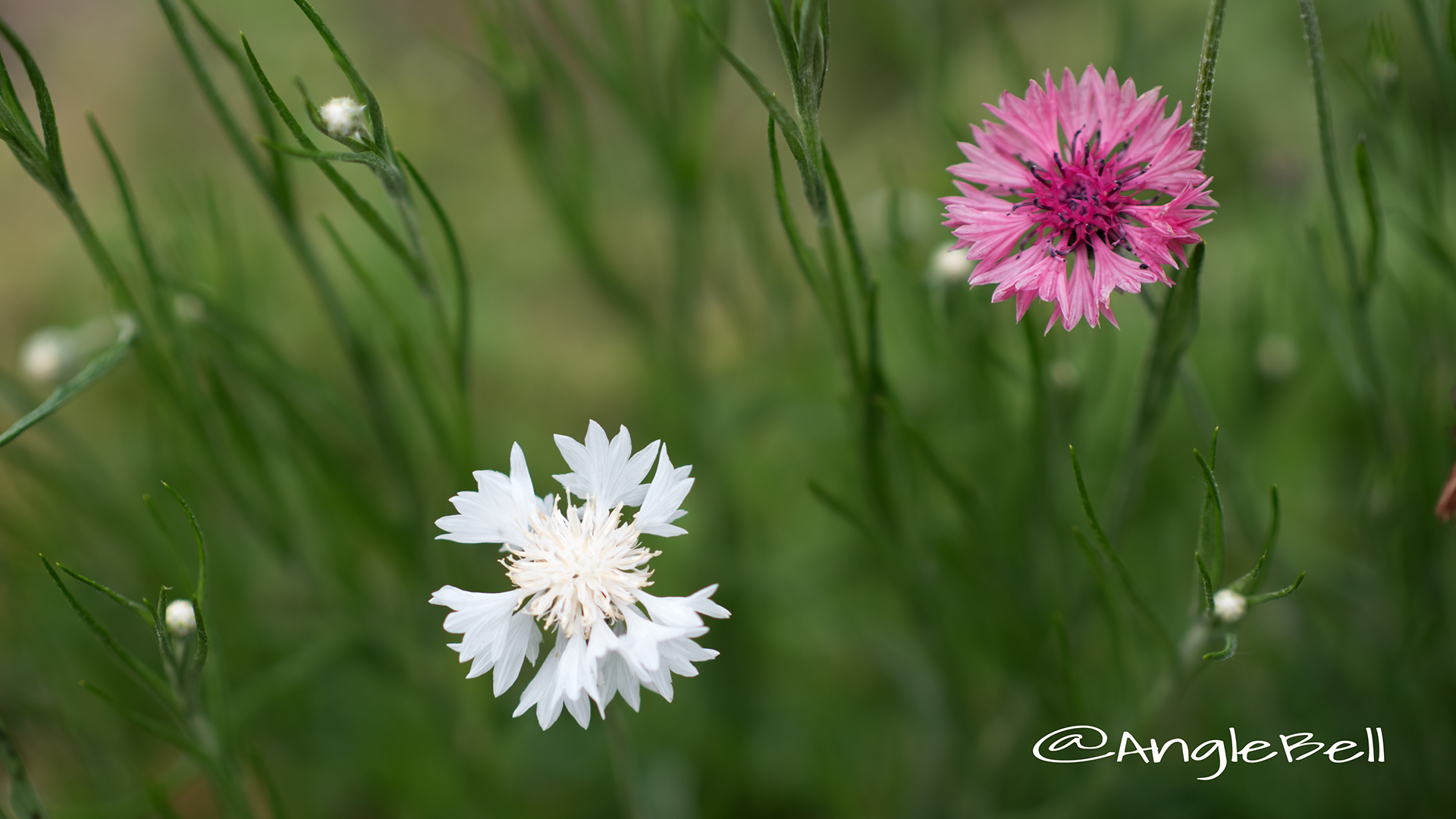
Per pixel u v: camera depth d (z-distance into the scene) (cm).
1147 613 63
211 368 67
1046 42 112
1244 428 73
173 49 126
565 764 83
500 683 59
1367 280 64
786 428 96
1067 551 70
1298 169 74
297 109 115
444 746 75
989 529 69
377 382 69
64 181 62
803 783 82
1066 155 60
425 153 116
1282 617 75
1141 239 58
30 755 78
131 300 64
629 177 96
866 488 66
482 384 102
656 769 81
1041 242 59
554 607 59
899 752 78
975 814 74
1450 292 73
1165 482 75
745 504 92
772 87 119
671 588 87
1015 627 70
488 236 111
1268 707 78
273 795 66
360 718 83
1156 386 63
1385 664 71
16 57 128
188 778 69
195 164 117
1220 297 92
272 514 70
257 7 120
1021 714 72
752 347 86
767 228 78
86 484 72
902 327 88
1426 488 69
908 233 74
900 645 76
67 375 73
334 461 69
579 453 60
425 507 71
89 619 61
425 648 73
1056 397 68
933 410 75
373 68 123
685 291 80
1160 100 59
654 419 87
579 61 78
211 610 65
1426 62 93
